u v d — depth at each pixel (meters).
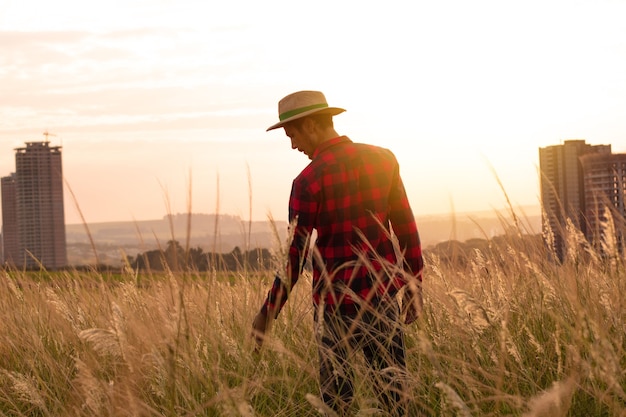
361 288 3.38
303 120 3.52
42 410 3.84
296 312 4.32
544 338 3.57
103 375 3.98
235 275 4.52
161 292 4.11
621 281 3.38
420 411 3.17
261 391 3.53
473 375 3.27
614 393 2.84
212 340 3.71
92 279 5.36
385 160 3.55
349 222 3.41
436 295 3.71
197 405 3.20
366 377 3.11
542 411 2.42
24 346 4.89
